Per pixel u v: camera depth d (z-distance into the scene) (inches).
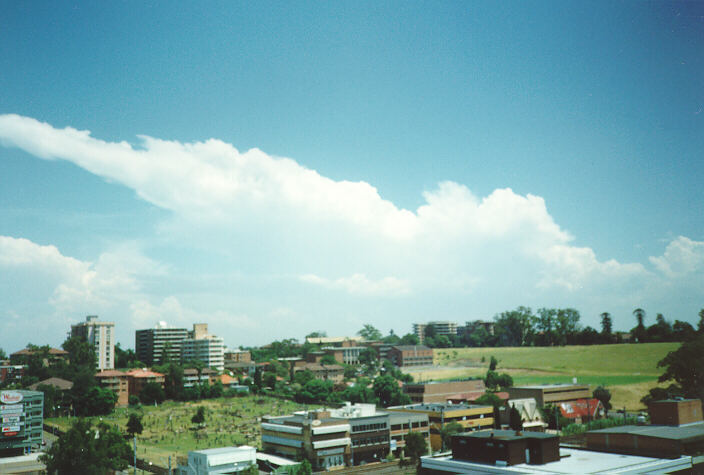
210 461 4970.5
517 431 4232.3
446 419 7475.4
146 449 6786.4
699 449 4055.1
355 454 6402.6
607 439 4325.8
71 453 5014.8
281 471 5561.0
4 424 6181.1
